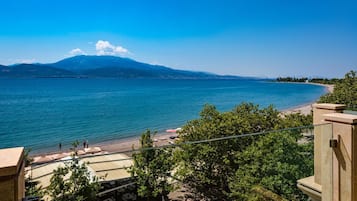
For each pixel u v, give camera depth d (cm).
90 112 5069
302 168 426
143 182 793
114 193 766
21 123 4012
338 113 360
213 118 1284
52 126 3806
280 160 476
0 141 2948
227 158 732
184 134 1269
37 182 321
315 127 390
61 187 525
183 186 806
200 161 781
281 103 6412
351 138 319
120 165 779
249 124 1270
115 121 4200
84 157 391
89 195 588
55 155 1994
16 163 152
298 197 432
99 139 3078
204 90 11656
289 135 457
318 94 9050
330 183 350
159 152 659
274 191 482
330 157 347
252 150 587
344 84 1619
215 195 757
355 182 322
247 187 570
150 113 4956
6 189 149
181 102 6656
